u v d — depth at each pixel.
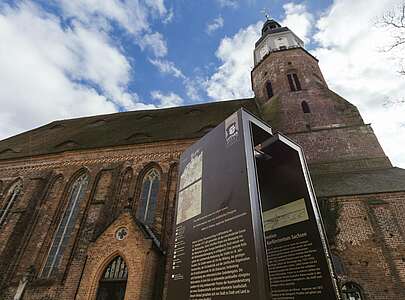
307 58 23.66
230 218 3.89
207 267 3.90
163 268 11.59
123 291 10.76
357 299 9.70
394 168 14.05
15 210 15.45
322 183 13.64
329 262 4.08
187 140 16.52
